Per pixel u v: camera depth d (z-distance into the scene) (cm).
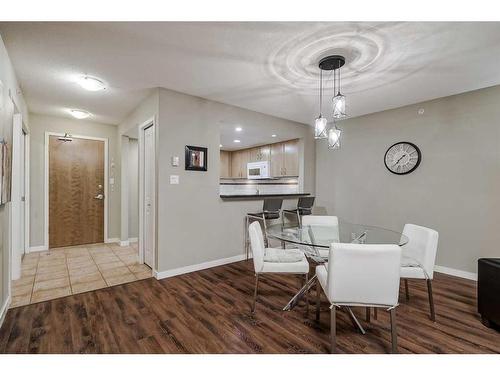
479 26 183
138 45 212
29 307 233
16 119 288
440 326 207
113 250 431
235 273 329
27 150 400
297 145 517
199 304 243
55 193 434
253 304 229
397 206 381
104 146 479
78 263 361
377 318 220
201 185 342
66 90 310
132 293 265
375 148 407
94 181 470
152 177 330
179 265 322
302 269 231
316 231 260
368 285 166
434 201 343
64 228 443
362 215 425
